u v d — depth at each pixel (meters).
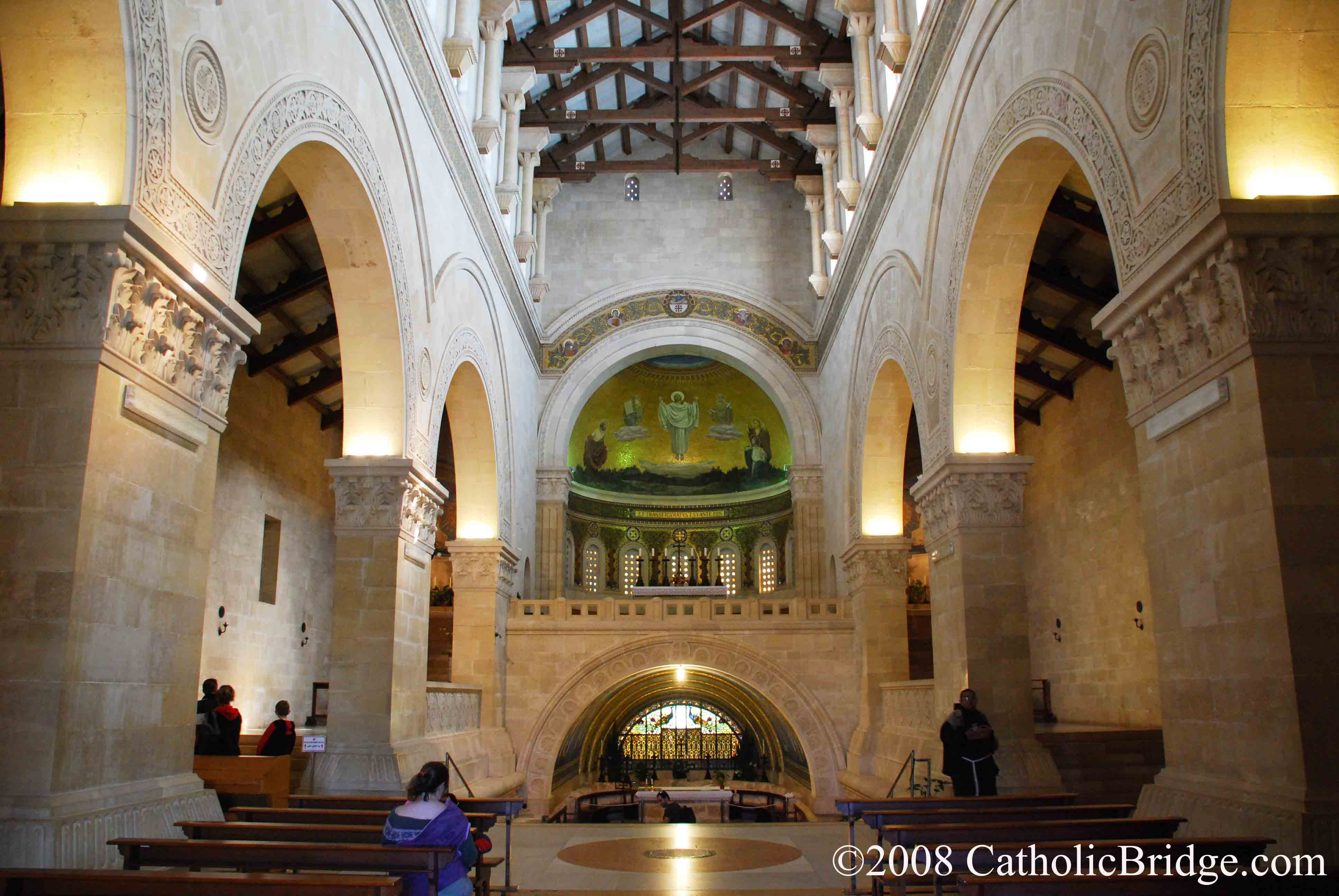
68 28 8.08
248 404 22.81
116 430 8.10
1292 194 8.35
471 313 20.12
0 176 11.69
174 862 6.86
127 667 8.18
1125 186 10.04
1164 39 9.20
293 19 11.36
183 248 8.86
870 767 22.12
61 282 7.86
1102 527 23.17
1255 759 7.97
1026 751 14.61
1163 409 9.43
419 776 7.20
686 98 30.25
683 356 35.72
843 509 25.92
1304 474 7.86
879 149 19.84
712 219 31.92
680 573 37.03
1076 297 20.48
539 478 29.92
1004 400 15.45
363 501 15.20
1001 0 13.27
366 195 13.74
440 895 6.80
